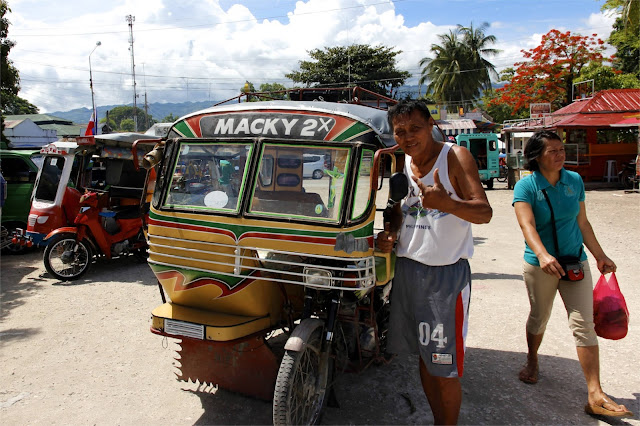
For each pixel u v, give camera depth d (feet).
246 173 10.93
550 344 15.92
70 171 26.50
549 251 11.87
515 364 14.56
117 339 16.96
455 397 9.74
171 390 13.30
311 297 11.02
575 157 67.26
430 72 147.02
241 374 11.59
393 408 12.25
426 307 9.71
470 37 143.54
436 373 9.67
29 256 30.63
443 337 9.59
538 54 96.63
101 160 27.45
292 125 11.14
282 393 9.41
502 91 112.16
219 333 10.44
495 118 150.30
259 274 10.81
